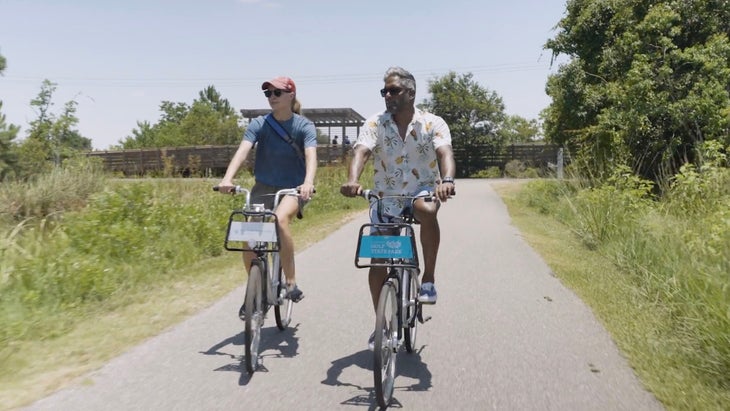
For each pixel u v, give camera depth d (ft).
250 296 15.17
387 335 13.92
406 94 15.06
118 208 30.27
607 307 21.63
